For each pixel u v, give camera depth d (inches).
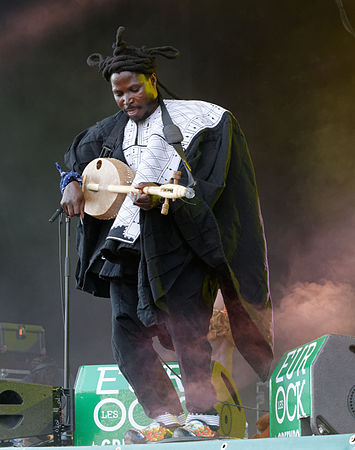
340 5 697.0
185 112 221.1
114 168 217.8
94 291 233.0
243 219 222.2
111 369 265.1
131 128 228.7
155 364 222.7
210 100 727.1
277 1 721.6
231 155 223.3
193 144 214.2
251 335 219.1
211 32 738.8
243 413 265.6
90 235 228.1
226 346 289.0
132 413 257.1
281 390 213.8
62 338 778.8
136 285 220.8
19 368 573.9
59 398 243.0
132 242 210.4
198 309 210.4
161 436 214.4
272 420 223.3
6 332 572.1
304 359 199.6
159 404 219.6
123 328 221.1
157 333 227.5
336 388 187.8
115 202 217.5
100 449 167.9
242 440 149.6
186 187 195.8
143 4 795.4
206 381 209.8
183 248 208.1
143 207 202.5
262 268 221.6
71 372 767.1
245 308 214.8
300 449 141.7
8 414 222.1
